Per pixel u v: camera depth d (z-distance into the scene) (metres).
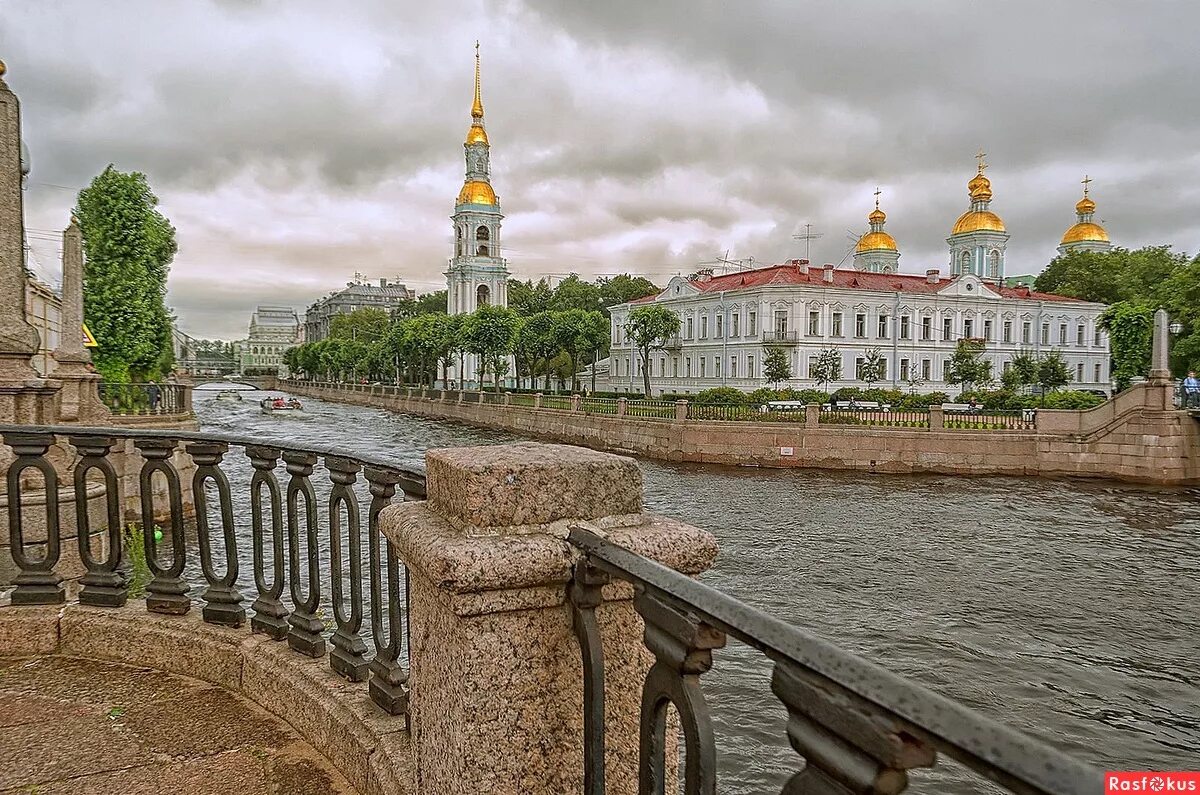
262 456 3.37
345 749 2.57
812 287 56.38
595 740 1.62
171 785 2.52
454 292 87.94
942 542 19.17
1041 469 32.03
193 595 10.99
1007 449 32.31
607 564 1.50
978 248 76.94
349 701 2.70
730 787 8.01
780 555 17.70
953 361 57.94
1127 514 23.27
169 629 3.48
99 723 2.96
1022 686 10.73
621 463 1.86
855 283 60.41
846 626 12.98
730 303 59.81
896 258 81.31
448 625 1.73
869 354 56.72
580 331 62.03
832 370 55.31
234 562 3.53
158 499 16.66
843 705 0.98
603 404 44.03
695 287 63.91
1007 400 41.06
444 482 1.86
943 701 0.86
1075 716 9.91
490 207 89.12
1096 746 9.16
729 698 9.88
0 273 5.61
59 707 3.09
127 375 30.41
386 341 88.06
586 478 1.80
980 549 18.42
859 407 38.50
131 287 30.31
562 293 90.69
